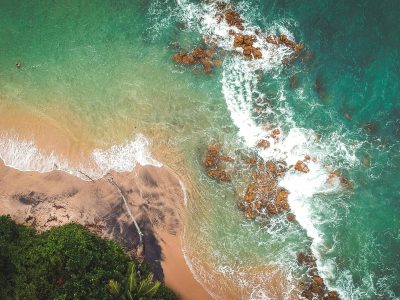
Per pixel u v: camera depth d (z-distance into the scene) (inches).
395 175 1136.8
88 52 1225.4
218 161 1122.0
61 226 1001.5
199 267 1028.5
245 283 1026.7
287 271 1043.3
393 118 1189.7
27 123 1125.1
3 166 1078.4
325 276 1044.5
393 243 1082.7
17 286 882.1
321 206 1100.5
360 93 1211.2
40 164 1085.1
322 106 1194.0
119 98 1169.4
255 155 1134.4
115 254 960.9
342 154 1149.7
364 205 1107.3
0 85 1166.3
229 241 1058.1
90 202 1052.5
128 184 1073.5
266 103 1189.1
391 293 1043.3
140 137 1127.0
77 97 1164.5
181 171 1101.7
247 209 1085.8
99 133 1124.5
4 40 1224.8
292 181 1115.3
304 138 1157.1
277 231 1077.1
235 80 1209.4
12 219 1020.5
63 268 894.4
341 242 1075.9
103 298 872.3
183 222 1058.7
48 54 1216.2
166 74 1207.6
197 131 1149.7
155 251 1027.9
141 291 898.1
